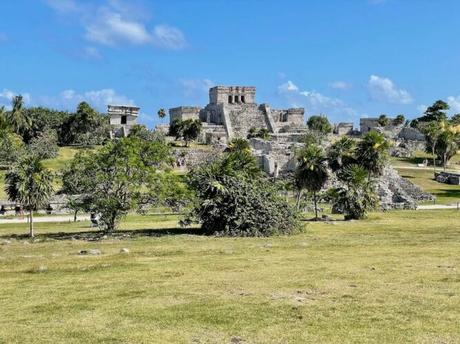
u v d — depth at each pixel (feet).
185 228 140.77
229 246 96.17
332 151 230.27
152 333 41.22
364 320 43.52
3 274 66.95
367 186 177.37
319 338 39.42
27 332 41.86
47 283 60.54
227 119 534.37
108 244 104.17
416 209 211.41
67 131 436.35
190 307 48.32
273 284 57.41
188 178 132.16
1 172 277.23
